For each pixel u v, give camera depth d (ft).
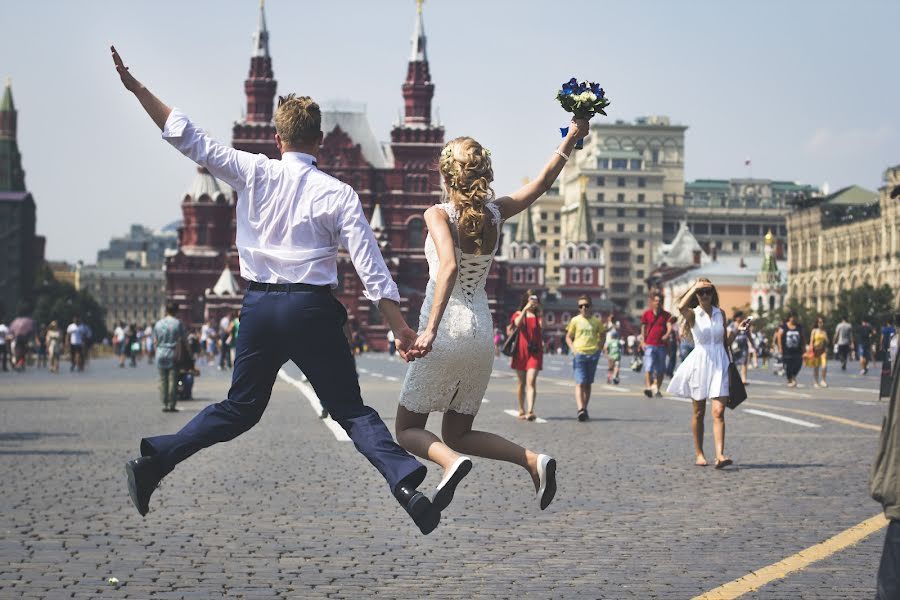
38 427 83.25
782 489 52.24
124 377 186.80
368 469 58.80
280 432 78.79
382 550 38.27
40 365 265.34
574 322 89.61
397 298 26.53
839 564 36.35
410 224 632.79
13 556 36.58
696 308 60.49
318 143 27.68
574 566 35.99
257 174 26.89
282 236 26.76
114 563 35.78
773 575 34.68
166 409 100.94
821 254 582.35
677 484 53.78
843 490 51.98
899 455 23.31
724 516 45.09
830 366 261.65
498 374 187.42
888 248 509.35
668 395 123.34
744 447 69.97
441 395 27.27
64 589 32.27
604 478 55.72
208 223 639.35
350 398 26.81
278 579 33.96
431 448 26.53
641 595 32.27
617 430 81.20
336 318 26.73
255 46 643.45
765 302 638.12
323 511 45.83
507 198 28.25
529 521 43.86
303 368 26.78
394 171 633.61
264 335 26.55
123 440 73.31
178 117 26.81
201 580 33.73
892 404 23.58
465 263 27.48
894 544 23.30
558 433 78.89
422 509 25.31
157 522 43.06
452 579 34.19
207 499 48.70
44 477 54.95
